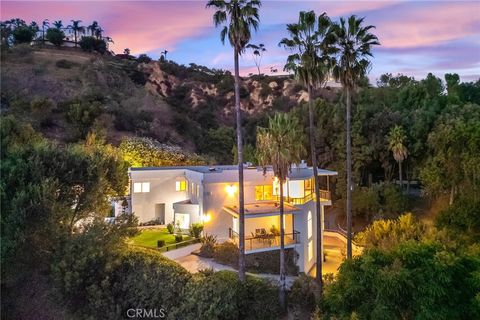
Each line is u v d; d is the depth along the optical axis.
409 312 11.64
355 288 12.45
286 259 23.53
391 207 41.00
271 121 19.27
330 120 51.22
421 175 40.91
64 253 17.89
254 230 25.45
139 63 92.50
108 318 17.11
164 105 72.00
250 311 17.47
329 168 49.25
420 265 11.96
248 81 98.50
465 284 11.53
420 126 46.53
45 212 17.52
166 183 31.09
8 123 25.42
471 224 25.89
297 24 20.56
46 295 18.03
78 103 52.53
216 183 25.72
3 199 17.12
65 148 21.39
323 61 20.83
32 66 66.94
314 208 27.50
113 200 29.67
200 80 96.06
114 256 18.31
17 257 17.38
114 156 23.17
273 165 18.81
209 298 16.66
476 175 29.84
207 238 24.75
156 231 28.28
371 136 48.91
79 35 97.38
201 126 73.94
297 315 18.17
